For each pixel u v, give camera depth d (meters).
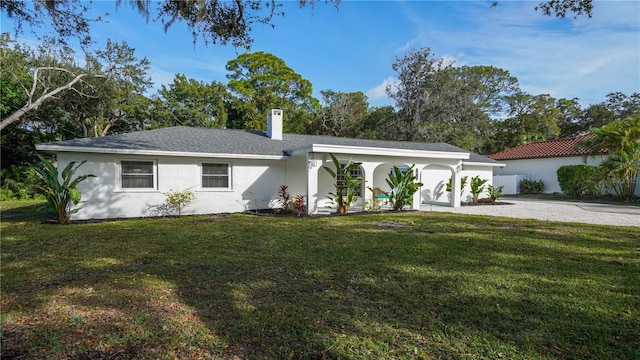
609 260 5.34
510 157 25.14
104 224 9.38
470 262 5.20
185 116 29.06
